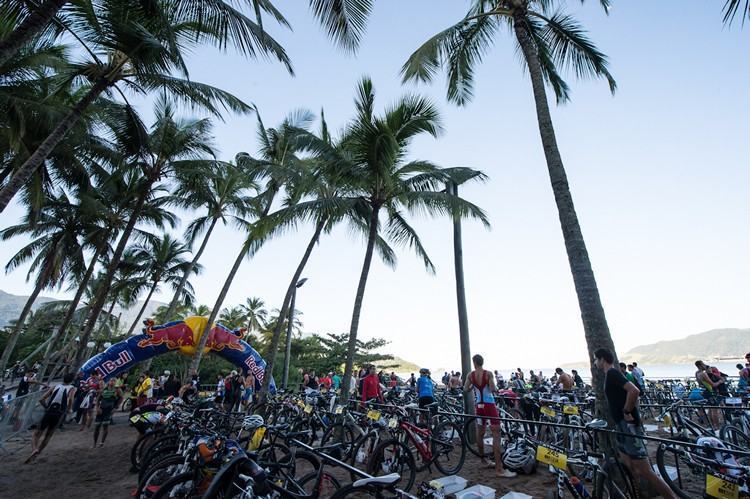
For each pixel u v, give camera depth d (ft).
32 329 143.64
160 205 73.15
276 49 30.12
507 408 35.73
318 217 35.22
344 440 24.40
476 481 19.81
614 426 16.79
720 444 15.08
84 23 29.32
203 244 75.77
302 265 50.29
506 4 29.86
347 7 24.90
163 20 27.81
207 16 28.37
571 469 15.23
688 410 36.47
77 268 81.66
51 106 39.99
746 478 12.69
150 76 31.35
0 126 40.11
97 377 44.75
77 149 53.93
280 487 11.71
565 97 32.17
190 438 17.07
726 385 36.06
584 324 18.95
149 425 23.85
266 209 59.31
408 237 39.96
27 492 20.94
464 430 22.95
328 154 32.83
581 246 20.10
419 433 21.49
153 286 106.22
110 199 71.56
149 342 52.06
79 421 46.24
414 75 31.96
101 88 31.73
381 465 18.33
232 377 47.78
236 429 21.38
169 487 12.74
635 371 42.52
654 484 13.70
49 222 73.56
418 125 34.12
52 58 41.11
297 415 29.22
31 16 22.11
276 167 51.08
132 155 43.78
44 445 27.91
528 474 20.30
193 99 37.81
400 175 35.96
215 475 11.51
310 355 136.05
